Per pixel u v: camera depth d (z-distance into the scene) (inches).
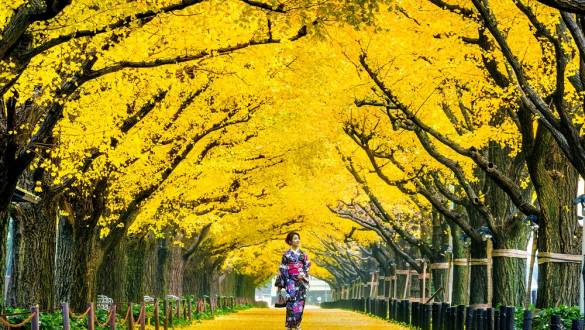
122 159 912.3
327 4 606.9
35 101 690.8
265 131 1220.5
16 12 557.3
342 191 1988.2
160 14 654.5
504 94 796.6
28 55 578.9
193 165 1209.4
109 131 823.1
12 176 700.0
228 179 1473.9
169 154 1088.2
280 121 1159.6
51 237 967.0
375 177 1656.0
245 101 1067.9
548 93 797.9
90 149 910.4
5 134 686.5
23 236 959.0
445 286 1659.7
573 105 815.7
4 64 571.8
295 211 2258.9
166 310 1279.5
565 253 908.6
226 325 1599.4
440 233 1681.8
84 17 588.1
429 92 945.5
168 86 853.2
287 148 1449.3
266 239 2763.3
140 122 971.9
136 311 1326.3
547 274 909.8
